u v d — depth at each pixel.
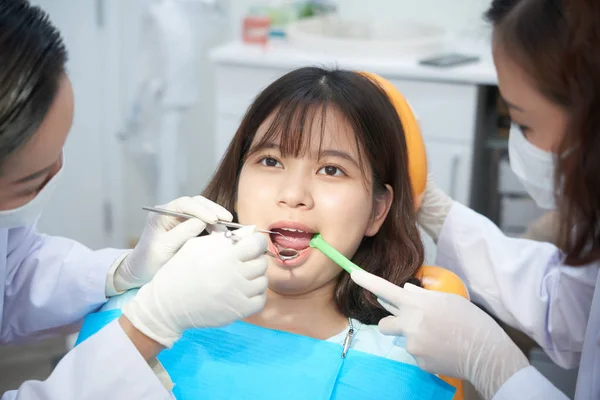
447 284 1.19
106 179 2.81
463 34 2.76
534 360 1.55
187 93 2.45
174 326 0.95
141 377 0.93
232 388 1.03
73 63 2.62
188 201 1.09
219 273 0.94
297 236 1.12
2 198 0.88
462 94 2.32
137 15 2.57
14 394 1.09
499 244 1.38
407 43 2.46
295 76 1.17
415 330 1.00
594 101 0.89
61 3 2.54
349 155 1.12
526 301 1.32
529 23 0.93
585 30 0.88
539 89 0.95
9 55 0.80
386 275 1.20
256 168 1.14
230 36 3.04
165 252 1.08
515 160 1.16
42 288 1.21
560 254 1.25
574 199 0.93
